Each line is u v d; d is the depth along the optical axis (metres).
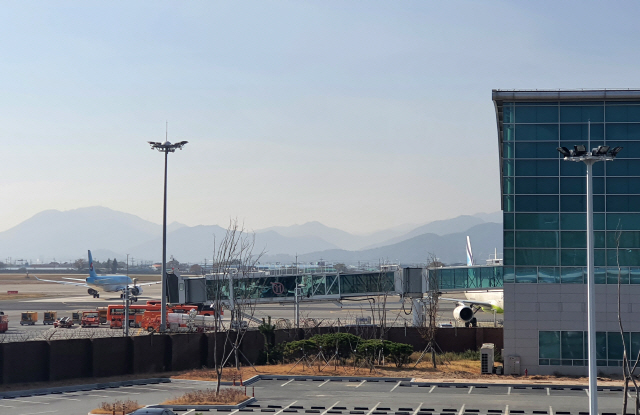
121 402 45.00
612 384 54.12
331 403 45.94
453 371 61.22
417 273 85.50
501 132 67.25
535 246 61.91
